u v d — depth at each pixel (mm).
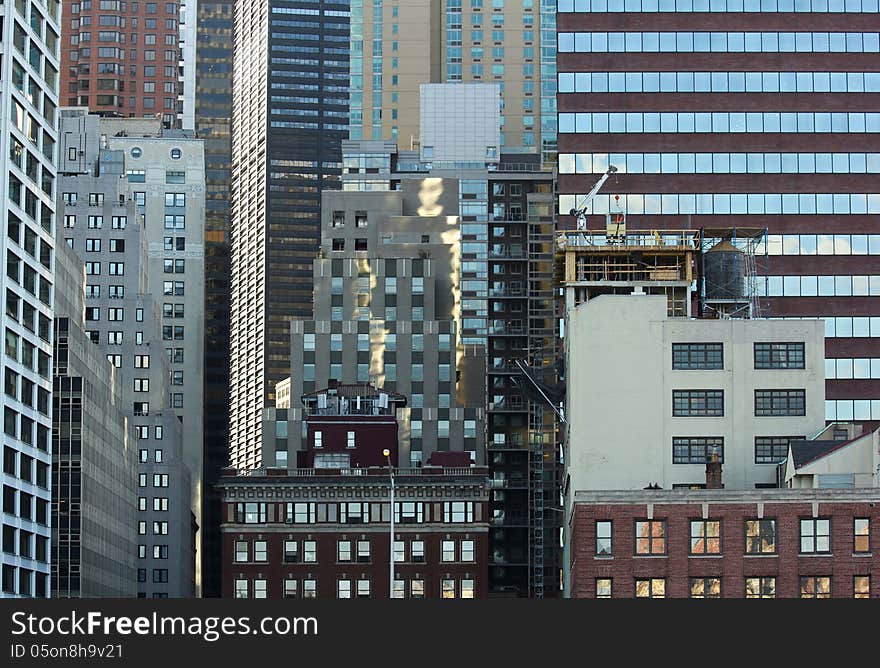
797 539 148250
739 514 149125
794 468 158375
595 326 171250
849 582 147125
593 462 168875
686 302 191375
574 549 156500
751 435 168750
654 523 149625
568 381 175875
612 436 169375
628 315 171500
